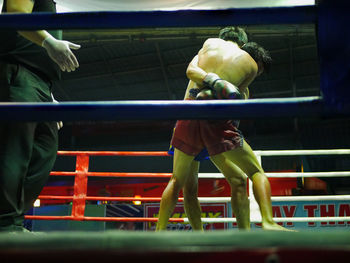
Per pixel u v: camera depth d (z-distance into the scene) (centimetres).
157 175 473
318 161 1074
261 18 147
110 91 1516
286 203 592
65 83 1456
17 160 228
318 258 85
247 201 283
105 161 1407
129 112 145
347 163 1058
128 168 1390
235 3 523
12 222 229
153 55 1291
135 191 1374
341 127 1265
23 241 89
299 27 1007
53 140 269
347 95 135
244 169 259
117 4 536
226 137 259
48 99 266
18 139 230
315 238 88
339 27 138
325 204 583
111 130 1570
